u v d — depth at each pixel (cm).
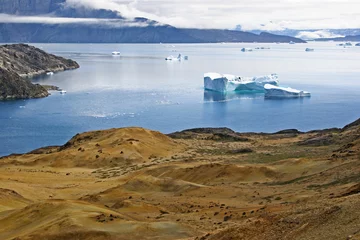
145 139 8894
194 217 3644
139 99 18938
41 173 7056
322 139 8212
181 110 16700
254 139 10000
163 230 3167
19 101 18600
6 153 11288
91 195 5150
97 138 9381
